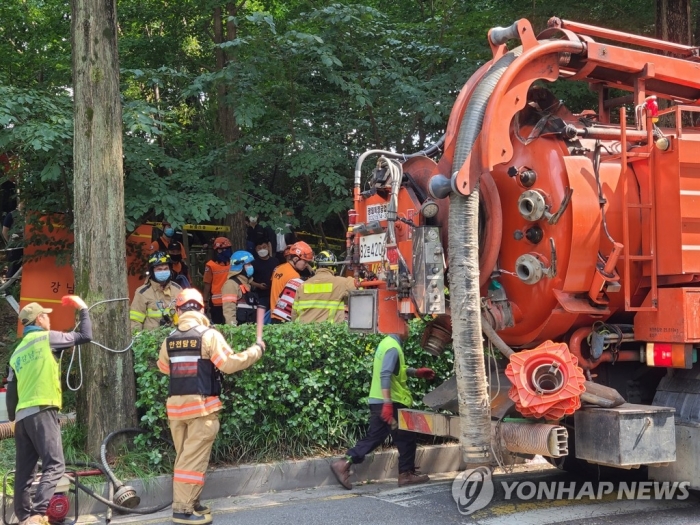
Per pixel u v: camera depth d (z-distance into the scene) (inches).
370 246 233.9
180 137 497.7
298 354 270.7
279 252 461.7
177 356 223.1
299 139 409.1
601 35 231.8
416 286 209.0
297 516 220.4
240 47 382.9
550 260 209.9
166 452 254.2
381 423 254.8
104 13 261.4
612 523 204.4
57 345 217.5
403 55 437.1
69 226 374.0
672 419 196.1
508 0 427.5
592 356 215.2
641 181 216.1
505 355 214.4
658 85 238.5
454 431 224.2
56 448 211.3
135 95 476.7
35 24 450.3
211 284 428.5
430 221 216.2
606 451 192.5
